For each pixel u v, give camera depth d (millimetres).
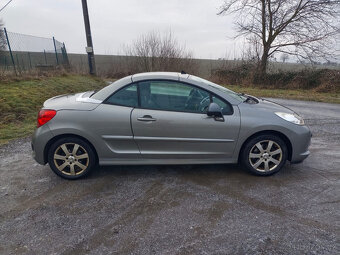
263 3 14852
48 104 3064
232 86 15945
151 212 2373
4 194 2684
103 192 2750
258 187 2881
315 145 4453
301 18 14047
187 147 3035
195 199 2609
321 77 13766
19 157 3729
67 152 2961
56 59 14930
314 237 2027
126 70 21047
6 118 5574
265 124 2990
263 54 15992
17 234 2047
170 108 2963
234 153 3105
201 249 1888
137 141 2963
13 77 8664
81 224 2186
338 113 7574
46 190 2781
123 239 1994
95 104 2922
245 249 1892
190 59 19484
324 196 2686
